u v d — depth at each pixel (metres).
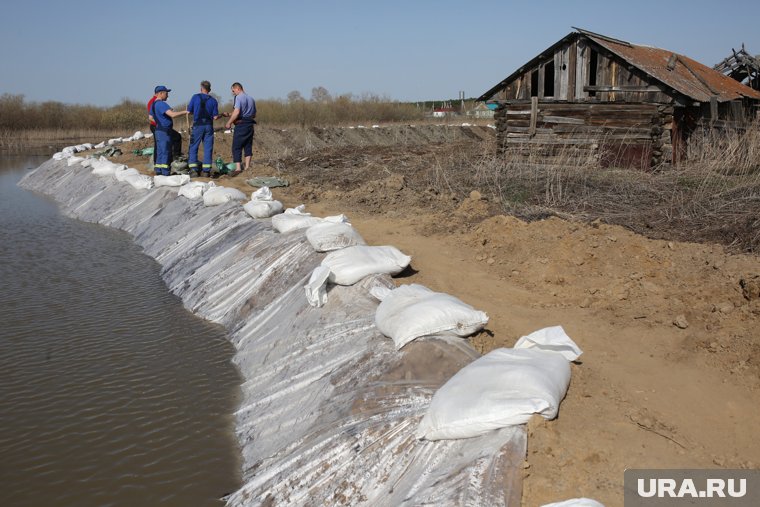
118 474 5.55
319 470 4.80
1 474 5.54
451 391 4.32
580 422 4.37
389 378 5.21
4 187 22.03
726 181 9.51
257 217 10.66
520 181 11.08
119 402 6.72
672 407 4.74
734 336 5.59
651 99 12.95
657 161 12.97
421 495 3.87
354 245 8.09
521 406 4.00
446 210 10.32
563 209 9.39
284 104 41.81
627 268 7.28
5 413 6.48
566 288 7.10
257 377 6.93
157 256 11.96
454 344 5.23
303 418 5.67
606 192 10.02
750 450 4.26
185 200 13.19
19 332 8.48
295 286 8.05
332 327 6.57
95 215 15.80
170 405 6.68
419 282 7.31
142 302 9.71
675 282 6.80
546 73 15.13
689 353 5.51
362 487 4.46
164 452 5.88
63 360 7.67
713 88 13.98
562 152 13.08
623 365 5.37
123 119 43.16
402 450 4.47
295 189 13.22
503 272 7.73
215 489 5.36
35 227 14.84
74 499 5.22
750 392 4.91
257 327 8.02
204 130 14.78
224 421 6.40
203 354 7.87
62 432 6.17
